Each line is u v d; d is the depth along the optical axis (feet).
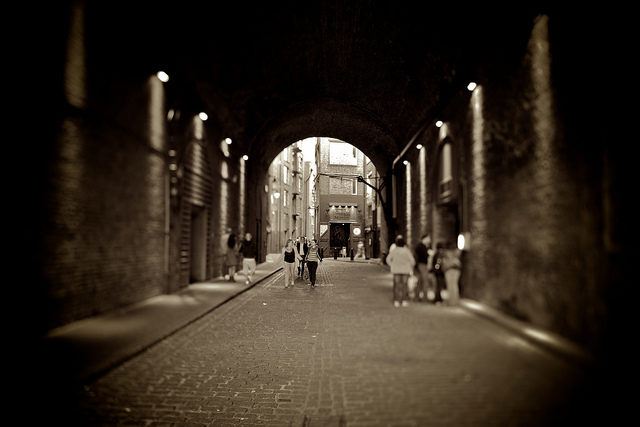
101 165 17.95
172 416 8.38
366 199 90.07
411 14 22.58
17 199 13.12
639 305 3.31
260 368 10.85
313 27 30.63
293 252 31.68
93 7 17.13
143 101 22.29
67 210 15.56
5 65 12.63
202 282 32.86
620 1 4.16
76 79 16.02
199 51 28.40
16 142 13.07
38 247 13.97
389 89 34.94
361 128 51.62
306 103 46.21
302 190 128.06
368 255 79.77
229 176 42.16
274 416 7.98
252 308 20.51
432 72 23.41
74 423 8.01
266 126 49.90
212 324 17.28
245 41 31.19
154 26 22.77
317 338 10.66
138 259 21.80
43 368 10.91
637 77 4.10
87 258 16.88
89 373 10.62
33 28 13.75
